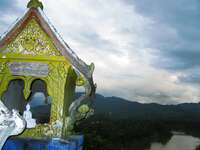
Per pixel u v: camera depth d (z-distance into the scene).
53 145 4.55
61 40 4.93
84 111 4.78
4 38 4.99
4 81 4.98
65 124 4.84
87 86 4.84
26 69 4.97
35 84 6.83
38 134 4.74
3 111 2.86
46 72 4.95
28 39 5.01
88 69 4.91
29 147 4.54
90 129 39.44
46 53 4.97
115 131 52.16
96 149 33.97
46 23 4.97
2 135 2.82
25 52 5.00
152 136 86.38
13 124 2.83
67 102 5.17
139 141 66.56
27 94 4.93
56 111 4.84
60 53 4.94
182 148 81.06
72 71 5.05
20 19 5.00
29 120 4.81
